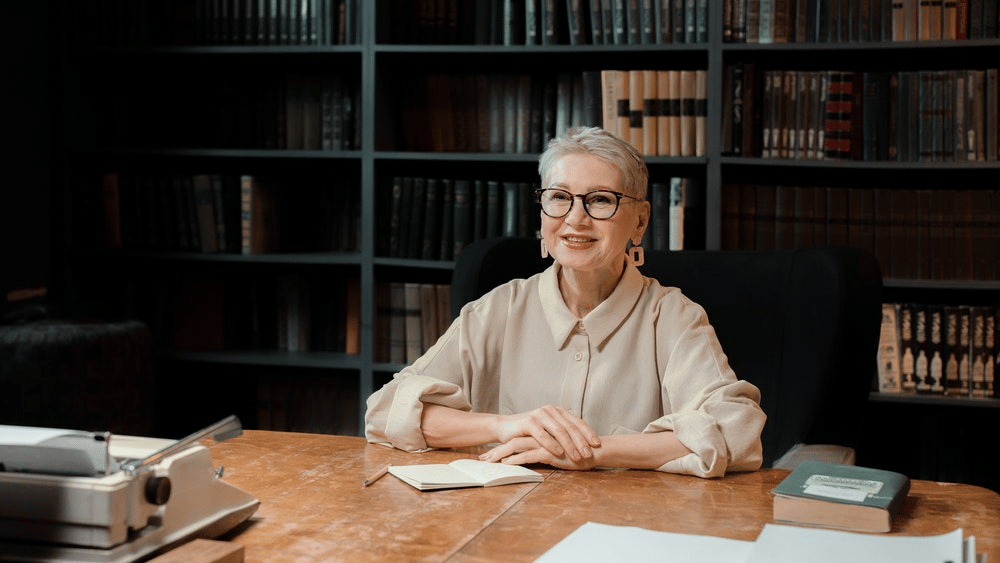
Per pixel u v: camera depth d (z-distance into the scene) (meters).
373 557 1.08
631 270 1.84
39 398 3.11
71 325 3.29
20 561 0.99
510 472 1.44
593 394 1.80
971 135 3.20
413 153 3.54
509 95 3.54
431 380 1.70
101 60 3.92
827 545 1.05
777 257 2.22
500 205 3.52
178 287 3.86
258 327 3.85
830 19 3.26
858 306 2.00
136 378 3.35
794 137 3.30
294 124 3.69
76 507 0.98
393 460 1.56
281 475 1.45
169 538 1.05
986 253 3.24
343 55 3.70
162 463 1.05
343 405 3.74
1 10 3.54
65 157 3.81
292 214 3.95
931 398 3.25
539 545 1.12
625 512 1.27
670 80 3.35
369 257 3.60
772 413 2.08
